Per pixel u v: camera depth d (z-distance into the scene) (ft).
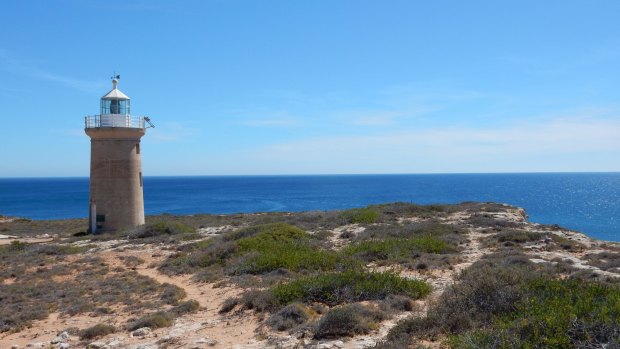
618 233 235.81
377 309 43.24
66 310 53.98
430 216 131.23
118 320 49.57
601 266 61.72
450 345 32.45
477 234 97.50
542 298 36.86
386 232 97.55
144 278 70.18
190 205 450.30
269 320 43.55
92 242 113.60
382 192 654.12
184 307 51.44
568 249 79.30
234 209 400.67
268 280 60.95
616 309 30.96
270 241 86.74
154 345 40.04
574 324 29.91
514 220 124.67
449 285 51.70
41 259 88.89
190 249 92.58
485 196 542.16
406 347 33.24
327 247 86.28
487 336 30.94
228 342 39.70
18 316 51.47
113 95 133.39
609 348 27.37
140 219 136.87
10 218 198.59
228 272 69.26
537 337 29.22
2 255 97.40
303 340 38.06
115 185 132.05
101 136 131.13
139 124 136.77
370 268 66.95
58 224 175.63
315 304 47.14
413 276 59.77
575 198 502.79
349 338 37.65
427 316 38.24
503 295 38.24
